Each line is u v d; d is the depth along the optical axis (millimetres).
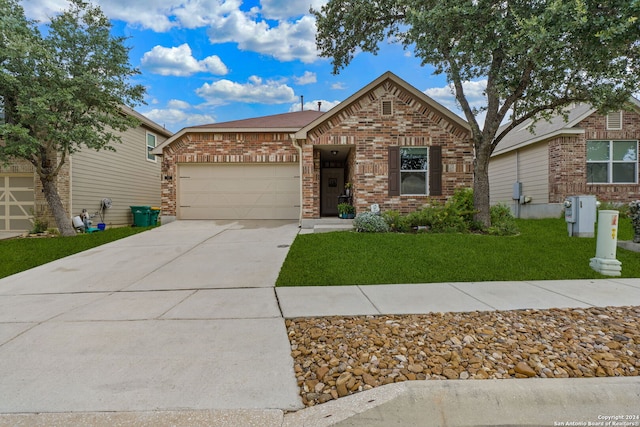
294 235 9656
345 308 4348
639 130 12234
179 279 5902
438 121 10609
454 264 6402
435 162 10586
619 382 2562
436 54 8500
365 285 5445
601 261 5965
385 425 2248
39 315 4191
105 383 2643
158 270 6492
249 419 2250
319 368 2832
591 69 7141
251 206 12773
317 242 8070
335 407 2354
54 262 7305
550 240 8039
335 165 15523
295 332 3613
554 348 3131
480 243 7758
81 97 9688
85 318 4070
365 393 2471
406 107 10641
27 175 11797
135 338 3471
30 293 5215
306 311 4258
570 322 3775
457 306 4375
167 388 2572
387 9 9922
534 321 3818
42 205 11531
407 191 10766
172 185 12555
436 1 7539
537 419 2309
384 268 6230
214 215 12781
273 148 12617
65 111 9594
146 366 2896
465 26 7074
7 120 9945
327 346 3246
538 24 6129
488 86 8680
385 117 10664
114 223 14281
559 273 5941
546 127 13711
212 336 3516
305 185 10867
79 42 9602
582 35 6371
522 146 14164
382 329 3617
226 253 7762
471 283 5504
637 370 2748
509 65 7746
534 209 13609
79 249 8469
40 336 3527
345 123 10688
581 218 8414
